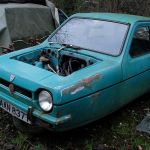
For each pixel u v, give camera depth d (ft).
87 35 16.93
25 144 13.87
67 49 16.35
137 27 16.83
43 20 26.68
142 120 16.52
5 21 23.99
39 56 16.88
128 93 15.79
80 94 12.80
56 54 16.38
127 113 17.43
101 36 16.56
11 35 24.17
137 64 16.05
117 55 15.38
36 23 26.08
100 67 14.29
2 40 24.52
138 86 16.49
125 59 15.33
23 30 25.02
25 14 25.18
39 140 14.37
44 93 12.46
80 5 43.68
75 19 18.15
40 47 17.33
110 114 16.21
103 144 14.35
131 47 16.10
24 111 13.19
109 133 15.28
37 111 12.80
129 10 43.11
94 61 15.26
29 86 12.83
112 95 14.53
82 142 14.40
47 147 13.89
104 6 43.01
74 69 15.85
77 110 12.85
